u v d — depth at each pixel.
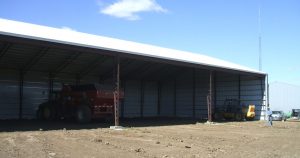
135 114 34.75
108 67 28.75
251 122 29.52
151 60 23.08
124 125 22.78
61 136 15.41
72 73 29.34
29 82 27.11
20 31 18.36
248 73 30.78
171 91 37.59
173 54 28.23
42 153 11.02
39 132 16.75
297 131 21.77
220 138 16.95
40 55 24.09
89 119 22.81
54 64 26.47
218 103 34.84
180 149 12.92
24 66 26.02
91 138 15.05
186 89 36.59
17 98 26.42
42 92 27.73
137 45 28.33
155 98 36.97
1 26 19.09
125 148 12.70
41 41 17.61
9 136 14.89
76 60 26.22
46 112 25.39
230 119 32.56
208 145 14.33
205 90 35.22
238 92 33.75
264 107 32.12
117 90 20.67
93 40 23.27
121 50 21.03
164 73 34.31
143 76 33.88
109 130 18.80
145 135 17.14
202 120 31.00
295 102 41.91
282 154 12.48
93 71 29.41
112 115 23.84
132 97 34.56
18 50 22.64
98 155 11.05
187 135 17.80
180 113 36.78
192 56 31.66
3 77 25.83
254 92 32.78
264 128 23.81
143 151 12.19
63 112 24.17
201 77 35.56
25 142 13.26
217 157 11.45
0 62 24.53
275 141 16.33
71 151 11.60
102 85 23.39
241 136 18.16
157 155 11.50
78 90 24.00
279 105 41.97
